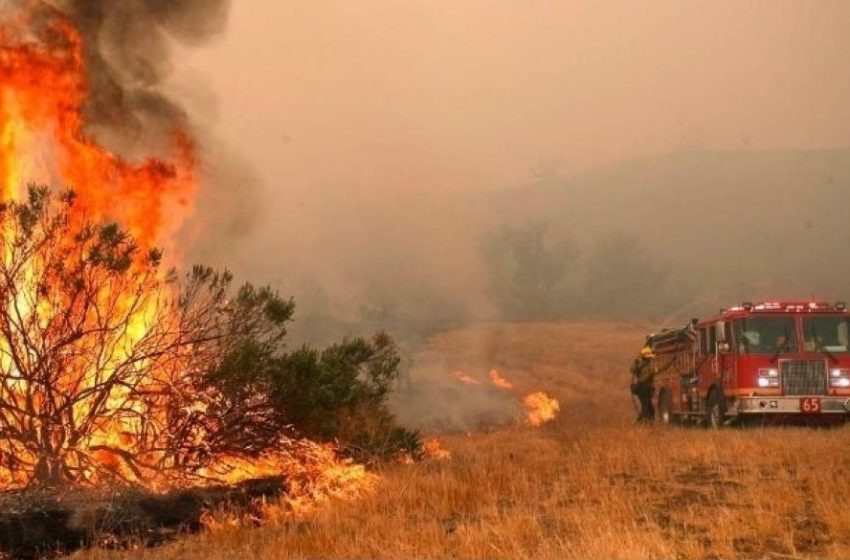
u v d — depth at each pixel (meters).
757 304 18.31
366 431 11.84
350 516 8.55
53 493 8.17
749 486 9.72
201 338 9.87
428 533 7.61
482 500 9.24
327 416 11.10
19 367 8.80
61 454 8.77
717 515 8.31
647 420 23.22
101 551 7.28
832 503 8.41
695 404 20.17
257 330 10.35
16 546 7.29
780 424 18.09
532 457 12.53
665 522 8.23
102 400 9.19
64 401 9.13
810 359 17.88
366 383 12.82
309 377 10.83
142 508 8.12
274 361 10.62
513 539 7.42
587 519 7.96
